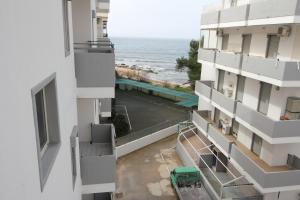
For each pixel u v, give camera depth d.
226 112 14.78
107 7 14.30
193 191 14.75
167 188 15.45
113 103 25.95
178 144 19.56
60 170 4.27
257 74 11.88
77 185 6.25
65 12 5.32
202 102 21.06
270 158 12.77
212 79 19.30
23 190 2.52
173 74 76.81
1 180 2.04
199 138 19.84
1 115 2.06
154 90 38.56
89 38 8.77
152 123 27.09
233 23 13.41
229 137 15.97
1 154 2.04
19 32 2.48
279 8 10.20
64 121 4.78
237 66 13.38
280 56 11.92
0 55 2.06
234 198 12.80
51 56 3.76
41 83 3.21
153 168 17.66
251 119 12.55
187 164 17.52
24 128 2.58
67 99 5.21
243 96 14.83
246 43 14.72
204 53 17.20
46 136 4.17
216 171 17.00
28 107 2.71
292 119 11.57
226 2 16.98
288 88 11.69
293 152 12.77
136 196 14.61
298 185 11.59
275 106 12.26
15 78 2.37
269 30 12.59
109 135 9.12
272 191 11.41
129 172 17.03
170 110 32.16
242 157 12.90
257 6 11.54
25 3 2.66
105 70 6.79
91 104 8.88
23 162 2.53
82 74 6.73
